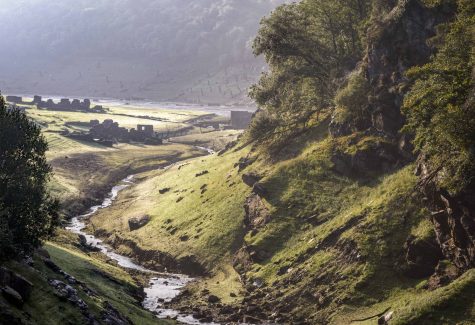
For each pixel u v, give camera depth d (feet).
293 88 350.84
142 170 536.42
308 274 214.07
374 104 259.80
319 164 279.08
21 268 149.59
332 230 227.81
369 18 310.45
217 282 246.47
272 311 205.57
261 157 337.52
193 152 627.46
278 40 341.41
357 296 190.80
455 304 154.51
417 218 204.44
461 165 170.40
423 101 183.01
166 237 304.91
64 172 485.97
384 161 248.93
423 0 234.17
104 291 194.80
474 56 167.02
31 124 182.29
